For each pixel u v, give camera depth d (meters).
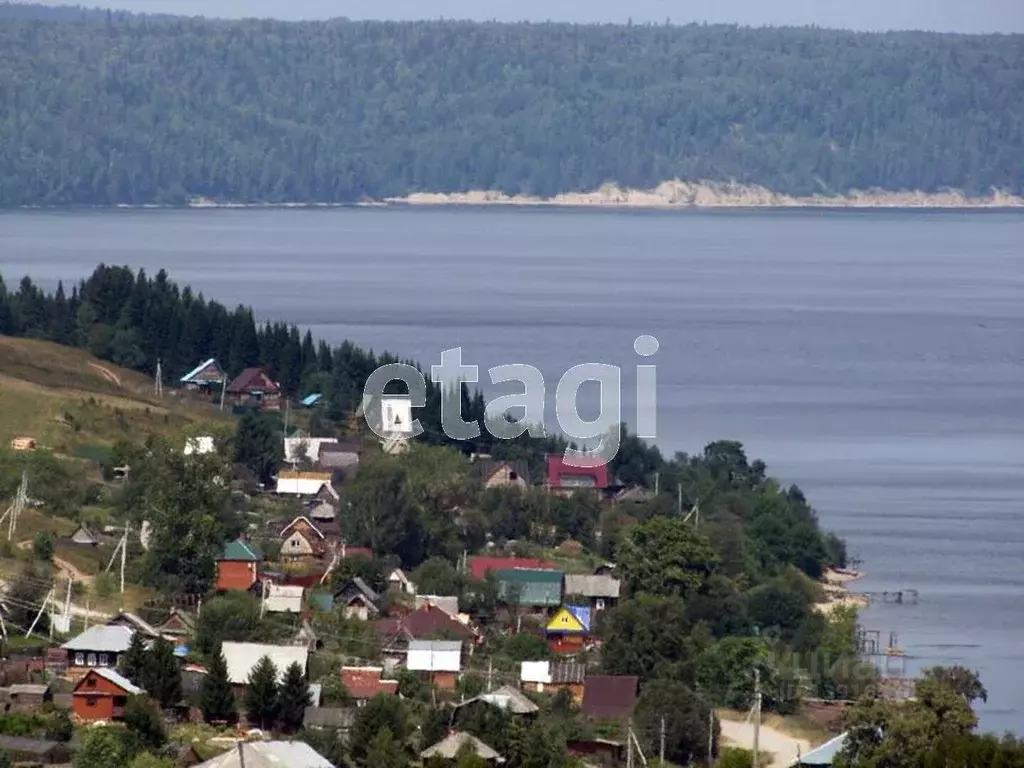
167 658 177.75
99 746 158.38
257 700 174.75
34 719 168.00
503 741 168.25
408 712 174.62
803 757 170.25
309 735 166.12
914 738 162.62
